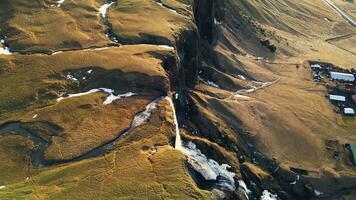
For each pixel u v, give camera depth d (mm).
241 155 142125
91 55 139500
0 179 98562
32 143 109000
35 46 143500
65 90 126062
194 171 106625
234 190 112438
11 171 101250
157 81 130500
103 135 111812
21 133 111688
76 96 124438
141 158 105000
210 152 126938
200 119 147375
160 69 135000
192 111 151125
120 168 101562
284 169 144125
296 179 142375
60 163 104250
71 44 146250
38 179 98500
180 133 130500
